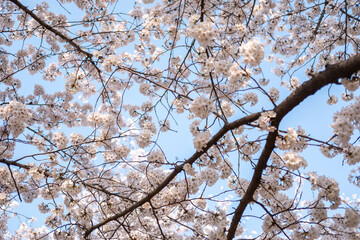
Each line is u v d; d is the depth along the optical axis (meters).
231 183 4.60
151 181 4.64
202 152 3.81
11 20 6.84
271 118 3.43
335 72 3.35
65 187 4.52
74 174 4.56
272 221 4.07
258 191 4.25
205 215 4.23
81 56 6.59
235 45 5.33
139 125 5.88
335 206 3.66
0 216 6.80
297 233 3.84
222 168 4.45
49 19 6.63
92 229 4.57
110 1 6.68
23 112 4.44
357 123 3.42
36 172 4.61
